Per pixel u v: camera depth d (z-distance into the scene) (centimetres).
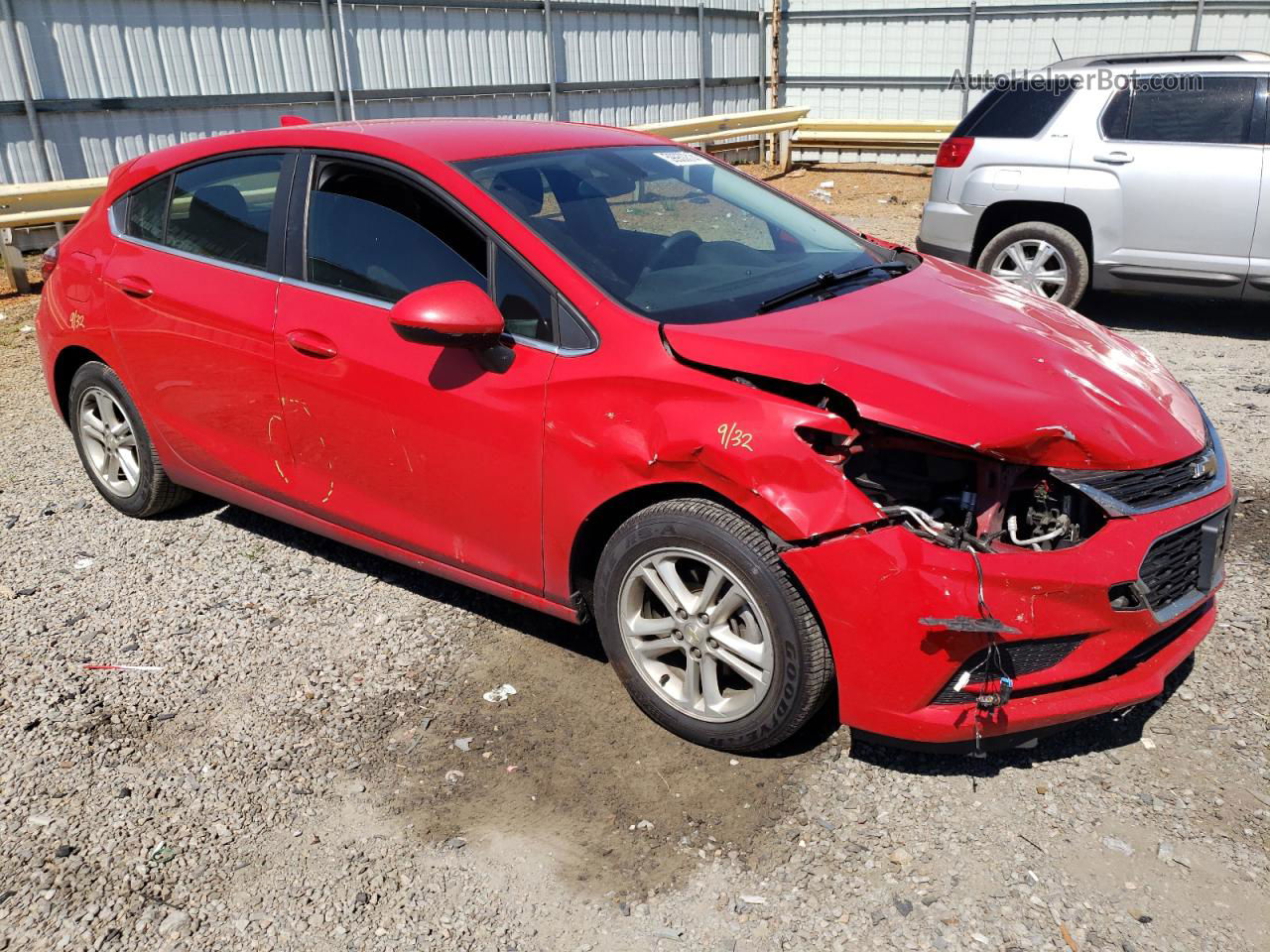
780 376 272
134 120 1095
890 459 279
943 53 1831
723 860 261
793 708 278
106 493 470
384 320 339
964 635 258
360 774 296
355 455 354
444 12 1378
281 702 329
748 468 265
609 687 335
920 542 259
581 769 296
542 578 322
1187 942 233
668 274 328
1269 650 346
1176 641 293
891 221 1280
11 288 948
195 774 296
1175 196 721
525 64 1509
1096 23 1711
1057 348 311
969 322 319
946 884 251
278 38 1202
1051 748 301
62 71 1030
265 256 374
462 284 301
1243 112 704
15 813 281
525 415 306
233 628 374
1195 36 1658
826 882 253
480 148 357
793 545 265
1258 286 713
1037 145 766
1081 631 264
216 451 403
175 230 409
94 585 407
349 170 356
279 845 269
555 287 309
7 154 1009
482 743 309
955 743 271
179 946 238
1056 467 266
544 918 245
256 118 1202
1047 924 238
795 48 1967
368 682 340
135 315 410
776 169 1822
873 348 288
